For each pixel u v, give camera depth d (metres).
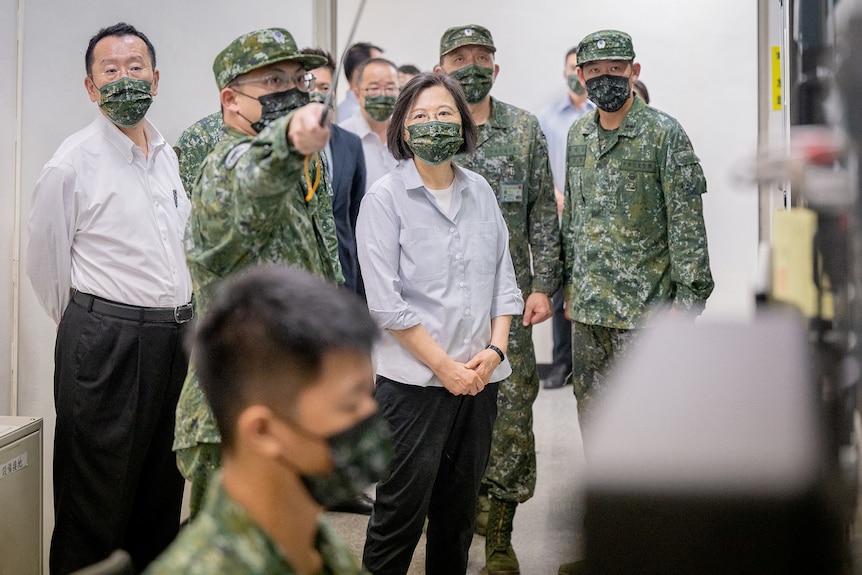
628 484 0.39
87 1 3.18
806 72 0.73
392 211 2.48
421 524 2.47
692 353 0.44
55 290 2.64
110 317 2.60
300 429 0.97
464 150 2.54
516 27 5.34
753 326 0.46
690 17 5.12
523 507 3.67
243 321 0.98
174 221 2.74
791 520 0.39
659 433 0.41
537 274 3.20
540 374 5.69
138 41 2.62
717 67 5.11
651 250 3.02
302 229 1.87
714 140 5.11
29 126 3.08
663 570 0.38
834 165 0.51
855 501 0.43
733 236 4.99
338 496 1.00
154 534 2.82
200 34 3.61
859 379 0.49
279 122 1.59
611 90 2.93
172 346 2.69
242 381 0.98
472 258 2.52
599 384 3.13
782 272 0.56
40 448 2.66
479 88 3.10
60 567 2.66
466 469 2.53
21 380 3.13
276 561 0.93
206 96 3.65
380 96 4.23
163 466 2.77
